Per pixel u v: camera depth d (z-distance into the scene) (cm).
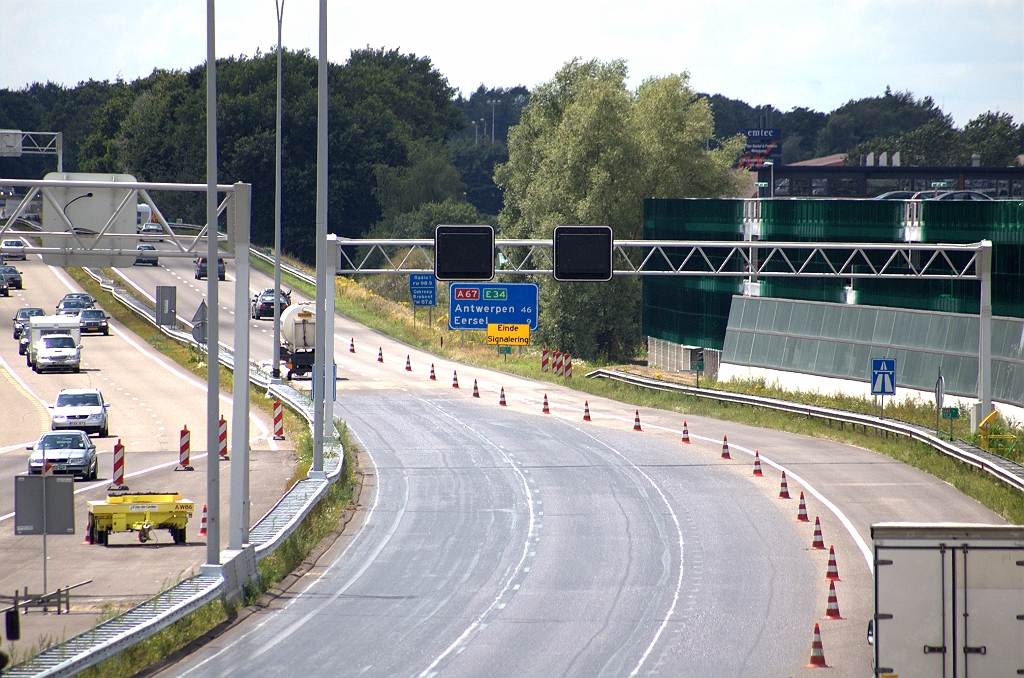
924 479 14038
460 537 11156
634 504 12656
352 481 14075
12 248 9888
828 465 15138
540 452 16312
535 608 8525
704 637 7688
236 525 9150
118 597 8712
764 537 10956
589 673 6862
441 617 8281
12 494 13225
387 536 11269
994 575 5919
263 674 6831
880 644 5991
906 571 5966
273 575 9462
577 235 14138
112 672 6688
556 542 10862
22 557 10200
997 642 5916
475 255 14162
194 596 7894
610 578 9462
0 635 7594
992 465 13262
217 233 8819
